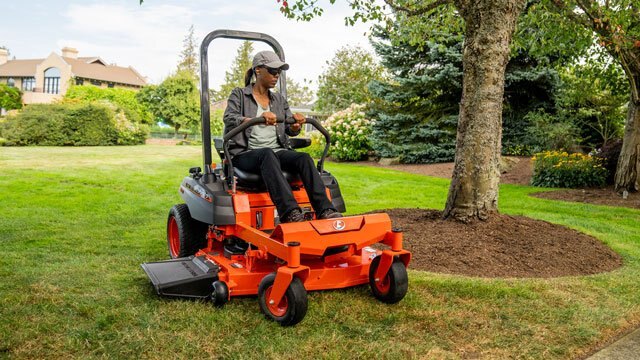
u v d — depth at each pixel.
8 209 7.02
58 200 7.82
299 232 3.24
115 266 4.50
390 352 2.92
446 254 4.77
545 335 3.26
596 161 11.20
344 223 3.44
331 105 24.17
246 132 4.07
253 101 4.17
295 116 3.99
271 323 3.26
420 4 7.20
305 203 4.03
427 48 14.65
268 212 3.90
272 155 3.68
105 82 54.00
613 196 9.78
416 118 15.35
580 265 4.81
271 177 3.59
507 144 14.60
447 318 3.44
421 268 4.48
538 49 9.46
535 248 5.05
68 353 2.82
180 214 4.58
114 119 21.70
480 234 5.25
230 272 3.54
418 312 3.51
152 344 2.93
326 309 3.51
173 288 3.49
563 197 9.80
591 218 7.64
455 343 3.11
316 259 3.79
